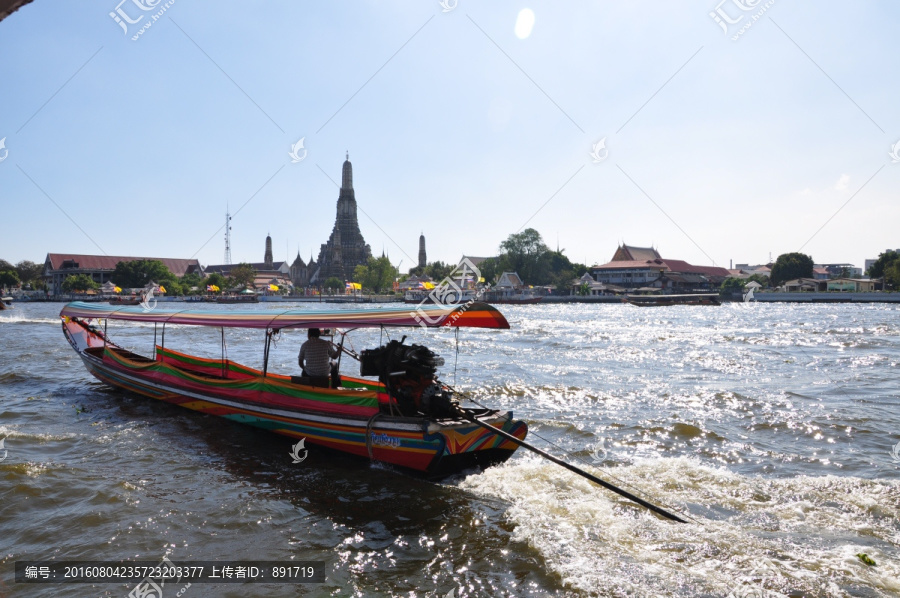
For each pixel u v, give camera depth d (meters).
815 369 19.75
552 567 5.72
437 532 6.61
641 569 5.65
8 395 14.74
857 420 11.84
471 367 20.80
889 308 81.94
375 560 5.97
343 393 9.52
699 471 8.55
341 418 9.24
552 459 7.47
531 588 5.36
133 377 14.25
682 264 139.38
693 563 5.77
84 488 7.84
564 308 97.88
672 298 104.00
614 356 24.42
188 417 12.28
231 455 9.61
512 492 7.83
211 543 6.36
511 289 118.75
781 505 7.25
